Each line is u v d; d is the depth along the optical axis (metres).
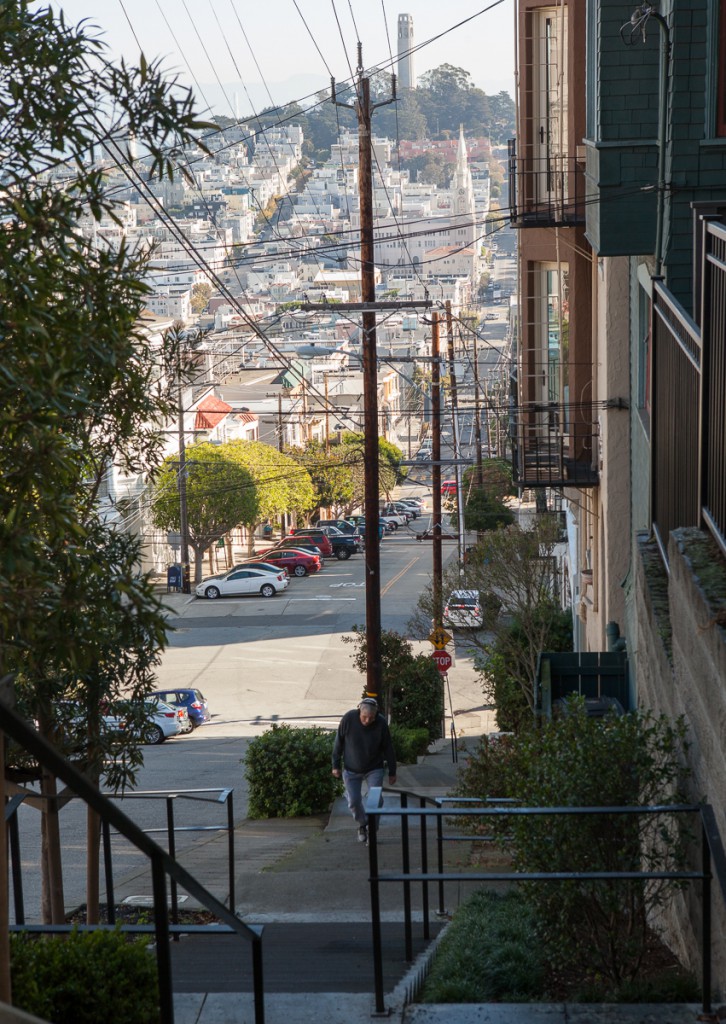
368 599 42.75
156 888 6.23
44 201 8.15
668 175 20.06
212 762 49.22
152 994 9.16
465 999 10.30
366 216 40.22
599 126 22.56
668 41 19.92
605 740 10.82
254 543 142.88
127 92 8.31
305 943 14.29
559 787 10.70
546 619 45.62
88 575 9.06
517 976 10.77
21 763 15.04
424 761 42.28
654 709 13.26
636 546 16.28
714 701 9.18
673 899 11.95
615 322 29.00
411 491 194.50
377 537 42.56
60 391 7.65
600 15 22.30
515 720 43.31
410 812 9.66
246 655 78.75
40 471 7.86
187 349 15.84
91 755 15.05
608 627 28.44
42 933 9.78
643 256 24.44
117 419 12.54
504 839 12.52
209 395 144.25
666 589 13.98
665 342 14.75
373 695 42.88
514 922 12.11
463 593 53.12
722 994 9.21
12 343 7.70
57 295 10.05
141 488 99.88
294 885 18.97
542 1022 8.87
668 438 14.33
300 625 88.38
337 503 151.38
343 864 20.83
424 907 14.07
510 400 38.78
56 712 14.93
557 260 33.16
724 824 8.89
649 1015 8.88
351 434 169.62
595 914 10.83
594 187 23.55
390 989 11.36
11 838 13.84
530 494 111.75
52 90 8.16
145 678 15.23
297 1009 9.49
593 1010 9.02
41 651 9.04
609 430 29.47
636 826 10.58
